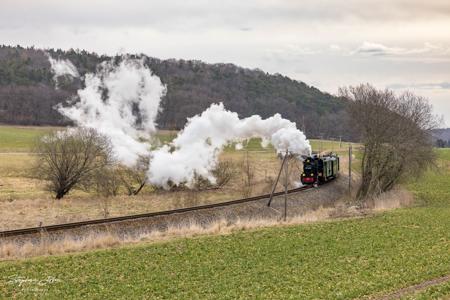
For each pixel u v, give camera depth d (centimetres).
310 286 2770
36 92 17688
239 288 2747
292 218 4878
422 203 6088
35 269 3027
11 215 4684
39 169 6362
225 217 4759
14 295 2623
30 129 14588
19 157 9456
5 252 3288
